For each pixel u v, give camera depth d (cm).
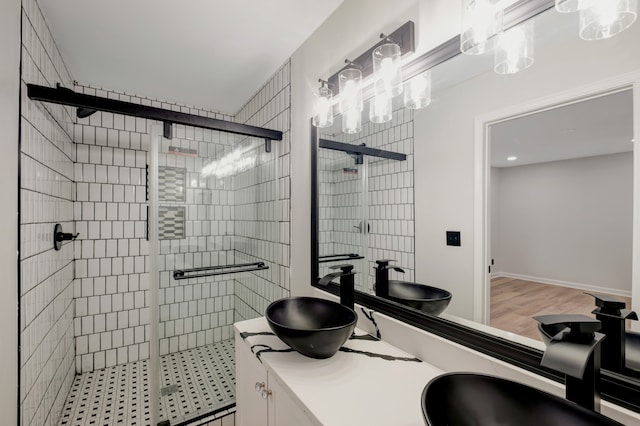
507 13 84
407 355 108
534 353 78
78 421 171
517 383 70
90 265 221
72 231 207
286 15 152
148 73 209
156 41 171
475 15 86
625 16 66
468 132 100
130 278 236
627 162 67
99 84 225
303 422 80
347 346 114
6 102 110
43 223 145
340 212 156
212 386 189
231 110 282
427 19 107
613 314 68
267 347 115
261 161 215
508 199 90
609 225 70
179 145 187
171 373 200
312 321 133
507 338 86
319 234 167
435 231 112
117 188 231
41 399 142
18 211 117
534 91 82
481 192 97
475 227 99
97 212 223
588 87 72
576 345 57
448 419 66
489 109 94
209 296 218
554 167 79
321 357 101
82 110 197
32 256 130
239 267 214
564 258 77
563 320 59
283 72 199
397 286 126
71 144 205
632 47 65
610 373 66
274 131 198
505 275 90
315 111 159
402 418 74
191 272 200
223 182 207
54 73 167
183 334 207
